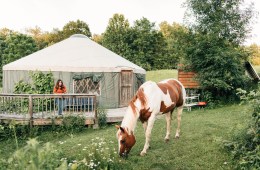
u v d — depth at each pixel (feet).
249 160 21.01
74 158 24.68
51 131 38.58
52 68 49.67
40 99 48.11
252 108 22.67
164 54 159.53
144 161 23.45
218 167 21.91
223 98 60.70
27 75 50.24
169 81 29.12
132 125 23.06
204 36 59.98
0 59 173.47
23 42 170.60
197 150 25.62
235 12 63.05
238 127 23.73
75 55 53.78
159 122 40.27
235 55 58.85
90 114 42.86
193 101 62.64
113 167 21.71
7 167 12.49
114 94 51.75
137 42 161.48
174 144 27.78
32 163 9.21
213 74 57.93
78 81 50.08
